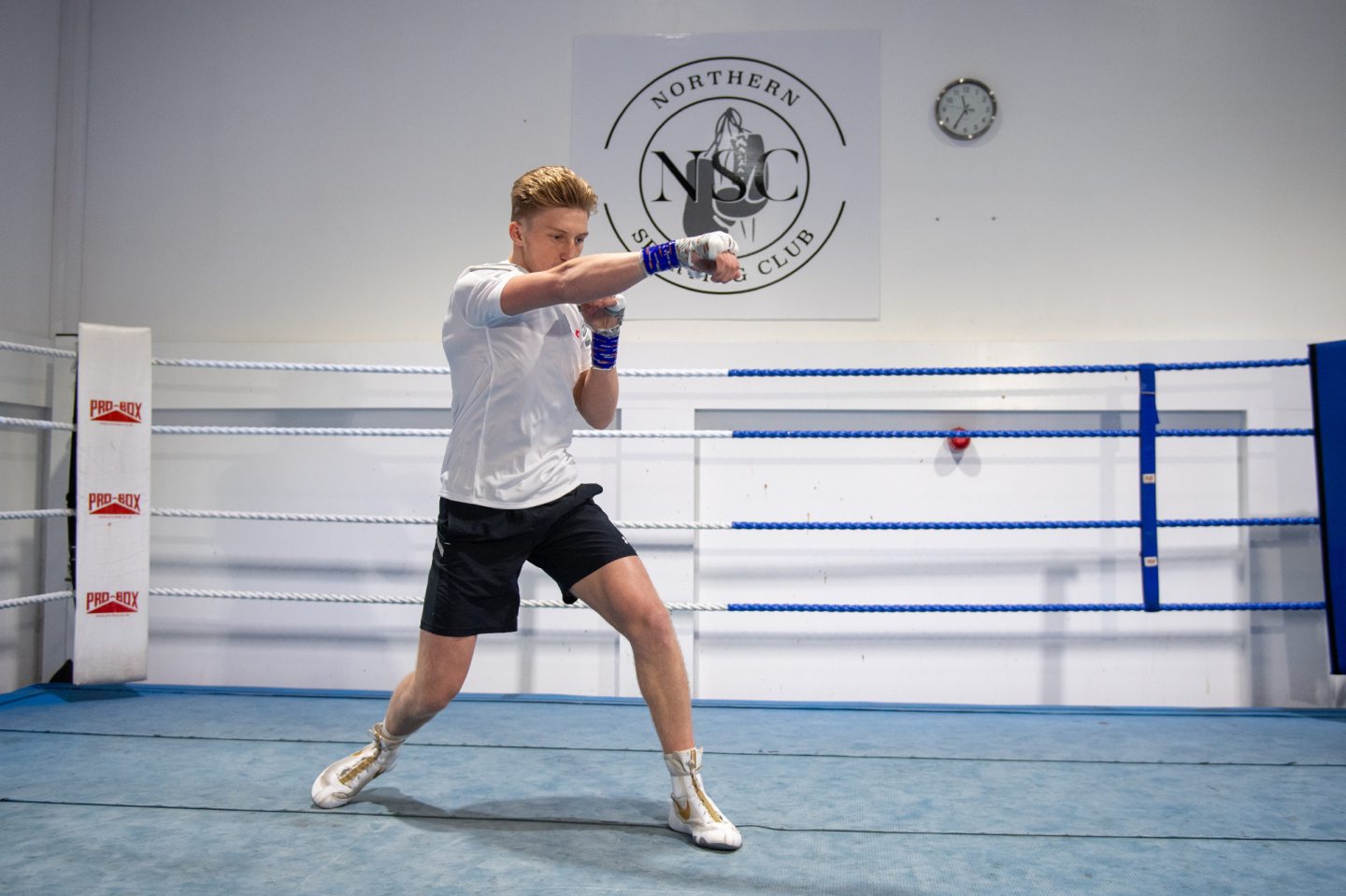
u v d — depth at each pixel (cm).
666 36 344
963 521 319
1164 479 329
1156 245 333
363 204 349
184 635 343
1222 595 325
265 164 352
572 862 170
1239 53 334
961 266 337
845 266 339
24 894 154
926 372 305
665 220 343
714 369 312
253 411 347
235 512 308
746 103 342
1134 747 261
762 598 335
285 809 200
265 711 297
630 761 241
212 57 354
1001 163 337
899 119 339
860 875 166
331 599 312
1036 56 337
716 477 337
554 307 175
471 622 175
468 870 166
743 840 184
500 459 173
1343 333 329
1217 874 168
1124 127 335
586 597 179
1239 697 323
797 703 320
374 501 342
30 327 343
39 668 343
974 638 330
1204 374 326
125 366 310
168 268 352
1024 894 158
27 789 213
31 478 341
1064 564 329
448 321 176
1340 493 289
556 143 346
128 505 310
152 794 210
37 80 344
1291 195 332
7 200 331
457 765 237
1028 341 333
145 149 354
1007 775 233
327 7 352
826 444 336
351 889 157
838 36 340
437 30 350
